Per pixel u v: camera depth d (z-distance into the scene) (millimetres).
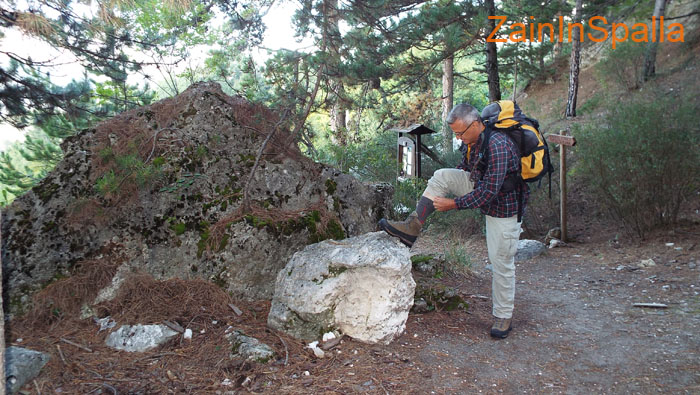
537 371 2959
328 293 3223
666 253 6035
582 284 5125
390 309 3299
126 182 3701
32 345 2896
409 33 9320
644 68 13516
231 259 3719
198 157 4113
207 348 3021
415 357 3113
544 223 8602
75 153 3840
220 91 4719
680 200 6824
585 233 7785
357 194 4594
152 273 3594
